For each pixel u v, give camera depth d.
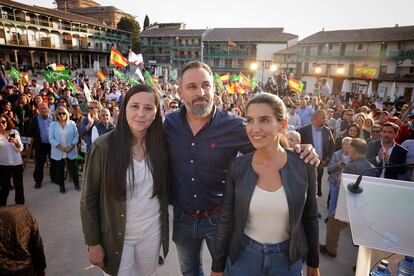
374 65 40.12
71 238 3.90
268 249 1.78
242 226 1.82
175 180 2.33
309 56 46.91
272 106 1.70
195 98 2.10
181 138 2.24
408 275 1.63
